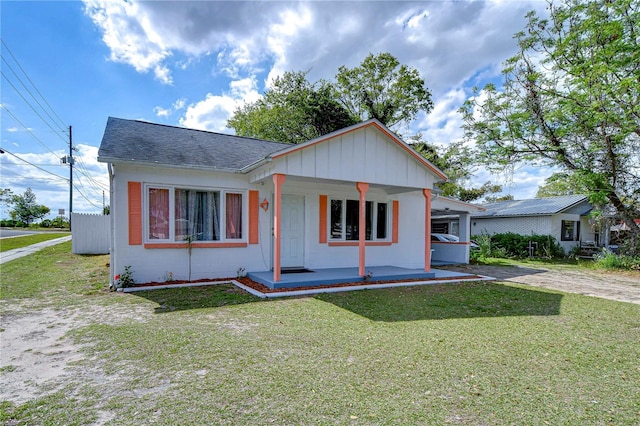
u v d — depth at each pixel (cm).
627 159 1347
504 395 288
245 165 858
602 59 1222
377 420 247
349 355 374
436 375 326
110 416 249
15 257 1291
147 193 773
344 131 795
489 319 539
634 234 1399
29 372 326
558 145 1472
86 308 574
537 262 1600
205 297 661
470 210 1399
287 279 778
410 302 653
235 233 881
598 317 559
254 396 280
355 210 1066
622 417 256
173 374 321
